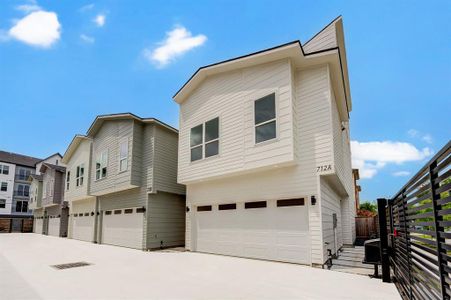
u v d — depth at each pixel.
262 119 9.13
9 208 41.00
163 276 6.97
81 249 13.13
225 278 6.66
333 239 10.08
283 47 8.55
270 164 8.66
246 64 9.73
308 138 8.66
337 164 9.12
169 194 14.11
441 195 2.72
